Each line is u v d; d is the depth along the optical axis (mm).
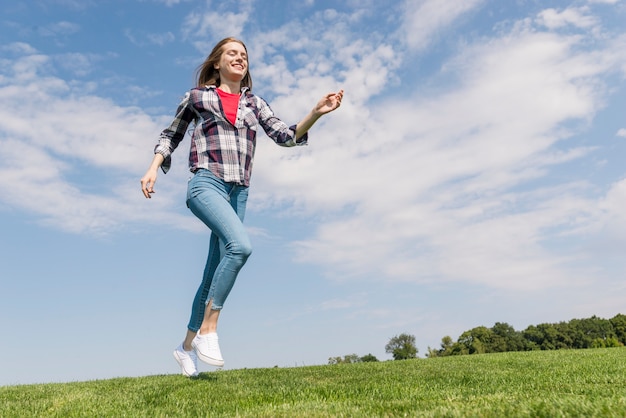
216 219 3969
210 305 4078
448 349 83750
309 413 2822
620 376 5395
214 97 4195
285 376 6465
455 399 3367
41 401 4297
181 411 3301
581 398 3180
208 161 4117
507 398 3316
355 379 5820
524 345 80125
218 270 3986
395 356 85562
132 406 3664
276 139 4344
